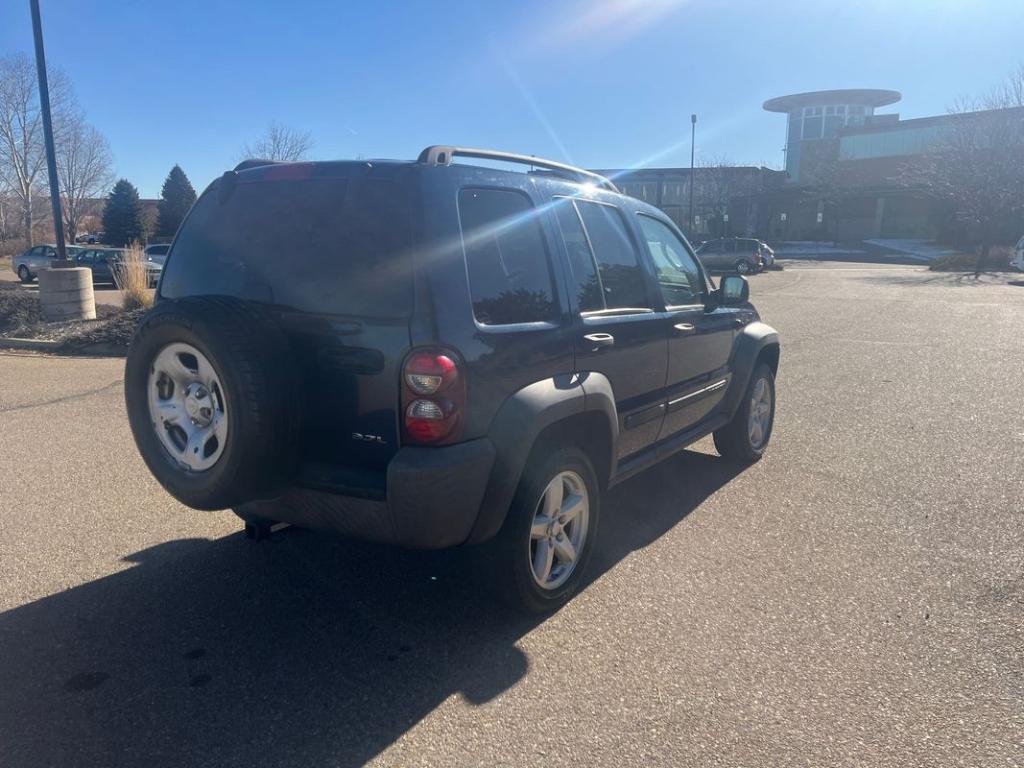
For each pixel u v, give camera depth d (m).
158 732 3.18
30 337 13.16
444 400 3.42
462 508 3.51
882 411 8.66
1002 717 3.28
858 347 13.38
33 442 7.25
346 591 4.40
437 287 3.48
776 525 5.36
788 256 53.56
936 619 4.08
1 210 58.84
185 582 4.49
